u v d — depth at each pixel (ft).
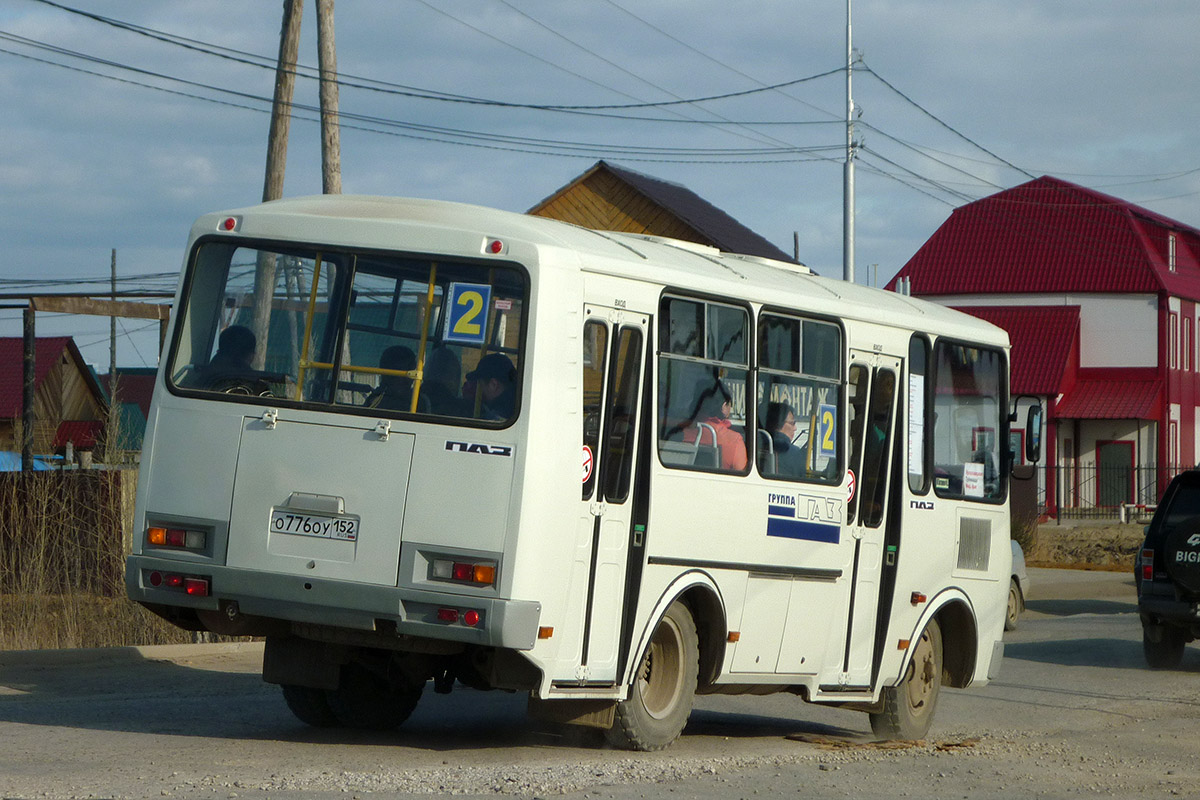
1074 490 370.12
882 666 75.51
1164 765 68.23
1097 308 372.38
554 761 59.72
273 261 59.41
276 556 56.85
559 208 257.75
